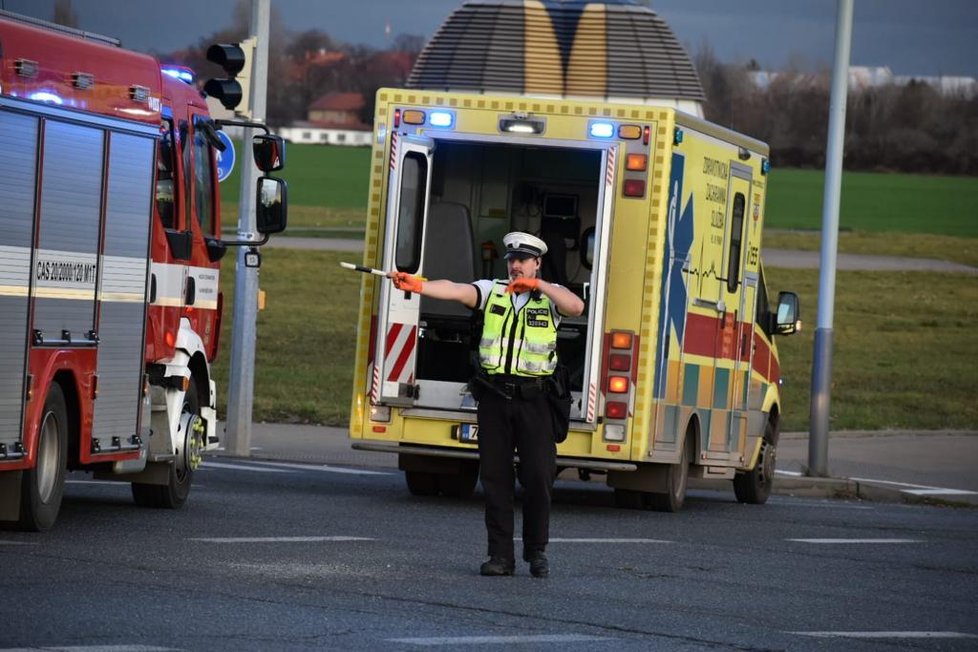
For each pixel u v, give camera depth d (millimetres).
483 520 52156
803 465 75000
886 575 44375
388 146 56688
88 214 43062
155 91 46469
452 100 56438
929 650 32875
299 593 34875
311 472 66875
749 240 65438
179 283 50094
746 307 65438
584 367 54969
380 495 58875
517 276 39812
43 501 42312
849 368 141125
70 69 41875
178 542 41719
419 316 57250
